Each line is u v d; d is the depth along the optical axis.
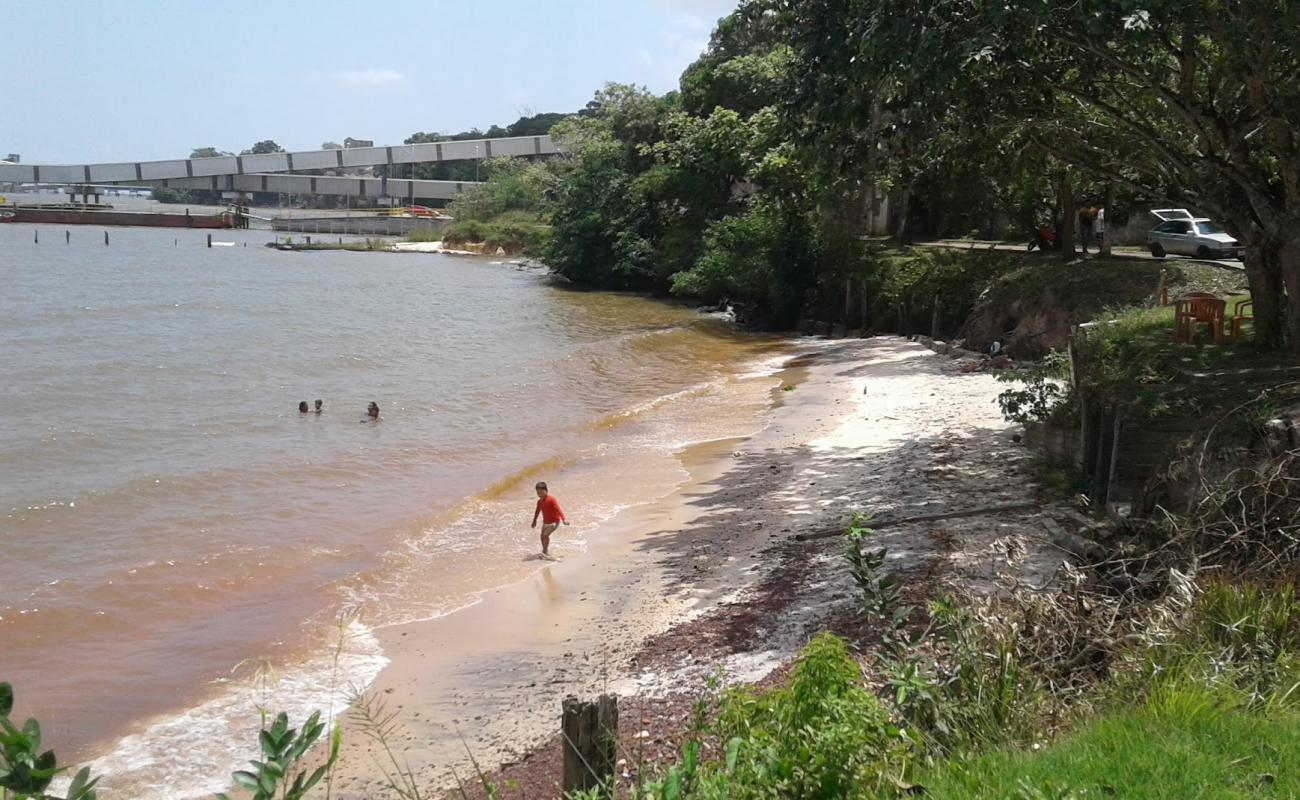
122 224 121.12
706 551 14.87
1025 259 35.38
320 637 12.34
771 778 5.24
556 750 9.30
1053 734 6.19
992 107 16.19
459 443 23.08
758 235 43.31
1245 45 13.12
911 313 38.00
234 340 38.09
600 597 13.41
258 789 3.84
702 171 52.72
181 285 59.09
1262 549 7.98
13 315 42.59
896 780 5.43
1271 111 13.80
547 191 80.50
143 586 13.84
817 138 17.12
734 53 56.94
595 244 61.69
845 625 11.05
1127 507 12.24
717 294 51.00
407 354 36.03
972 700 6.38
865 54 14.36
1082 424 14.70
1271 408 11.11
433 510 17.77
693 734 6.55
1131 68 14.30
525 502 18.33
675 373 32.97
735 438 22.91
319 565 14.94
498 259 89.25
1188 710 5.99
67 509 17.19
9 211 118.31
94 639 12.12
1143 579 8.13
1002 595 9.03
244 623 12.74
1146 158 17.05
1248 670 6.51
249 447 22.28
